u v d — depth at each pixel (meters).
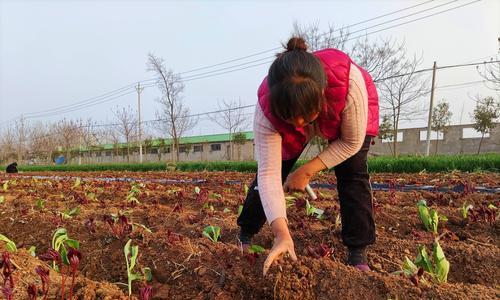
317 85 1.71
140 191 6.69
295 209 4.33
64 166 28.14
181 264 2.53
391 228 3.54
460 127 27.22
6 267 2.05
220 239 3.35
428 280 2.14
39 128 46.81
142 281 2.43
